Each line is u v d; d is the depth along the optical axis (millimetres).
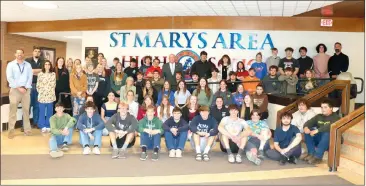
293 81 7164
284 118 5008
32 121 7555
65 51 12445
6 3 6016
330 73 7992
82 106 6242
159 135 5137
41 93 6715
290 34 8336
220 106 5898
